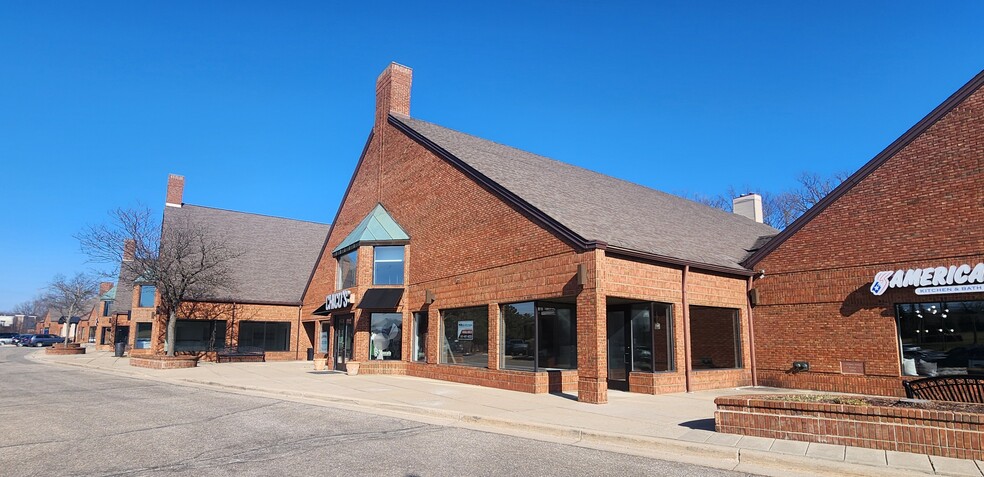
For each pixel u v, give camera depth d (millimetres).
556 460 8555
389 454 8828
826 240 17719
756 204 34625
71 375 23141
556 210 17219
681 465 8289
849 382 16719
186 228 35219
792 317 18250
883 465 7734
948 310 15086
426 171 22516
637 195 25281
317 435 10273
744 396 10375
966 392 13508
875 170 16828
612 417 11859
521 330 17016
